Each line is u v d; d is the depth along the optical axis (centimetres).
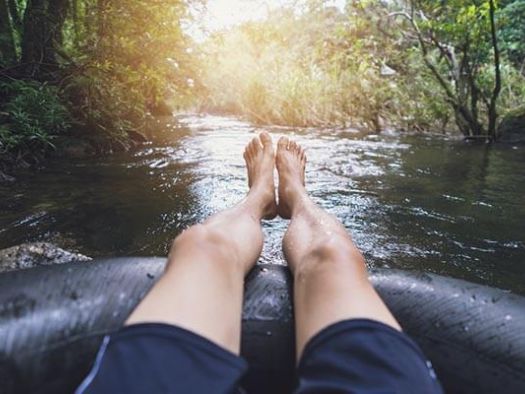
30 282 66
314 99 670
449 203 222
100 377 46
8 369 54
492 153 397
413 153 383
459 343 65
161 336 49
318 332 57
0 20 390
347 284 63
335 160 333
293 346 67
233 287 65
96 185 247
